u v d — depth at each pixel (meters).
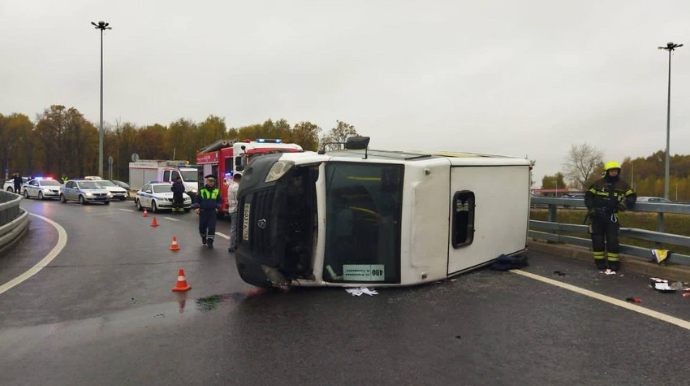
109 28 34.41
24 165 76.81
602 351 4.56
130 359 4.54
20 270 8.89
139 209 23.80
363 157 6.98
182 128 74.88
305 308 6.07
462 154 8.62
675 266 7.34
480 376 4.07
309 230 6.84
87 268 9.05
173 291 7.18
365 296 6.54
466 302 6.20
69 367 4.37
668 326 5.19
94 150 71.25
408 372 4.17
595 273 7.70
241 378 4.10
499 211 8.27
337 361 4.43
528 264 8.42
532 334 5.03
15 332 5.36
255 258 6.84
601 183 7.87
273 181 6.69
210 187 11.75
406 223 6.79
